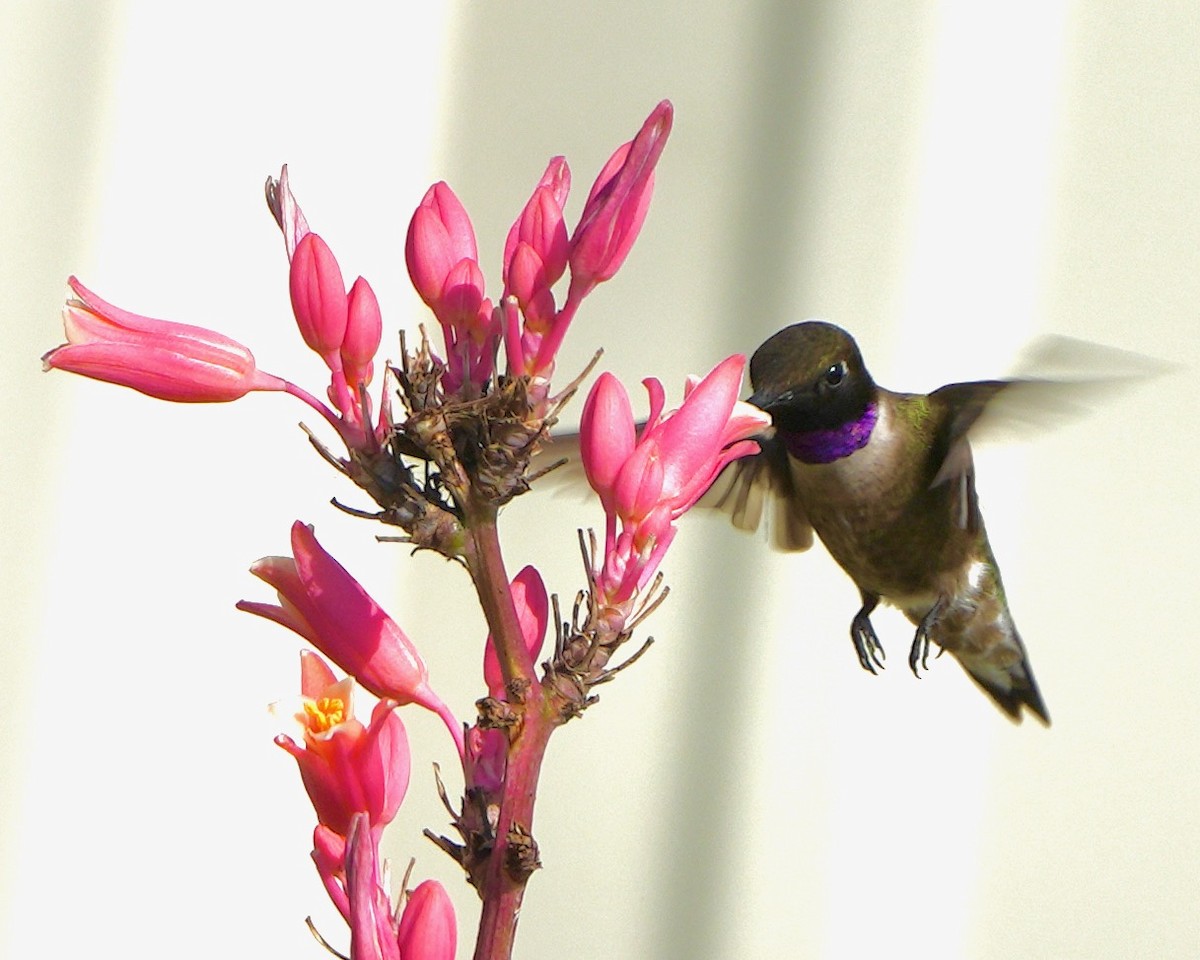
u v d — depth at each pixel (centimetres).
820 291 366
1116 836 361
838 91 365
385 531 372
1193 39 359
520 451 284
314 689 286
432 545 284
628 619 285
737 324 368
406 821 369
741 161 368
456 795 366
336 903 286
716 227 370
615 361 371
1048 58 362
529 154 371
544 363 285
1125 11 360
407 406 284
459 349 285
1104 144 361
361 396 284
